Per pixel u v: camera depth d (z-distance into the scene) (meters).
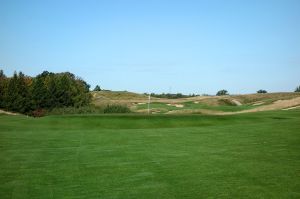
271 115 48.22
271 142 23.44
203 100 123.44
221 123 43.72
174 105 109.44
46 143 25.83
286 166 16.72
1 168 18.27
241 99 129.50
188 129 32.84
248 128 31.31
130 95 160.12
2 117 51.44
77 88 103.25
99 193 13.92
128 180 15.53
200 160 18.78
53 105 97.56
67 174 16.89
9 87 94.00
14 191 14.45
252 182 14.30
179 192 13.55
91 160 19.77
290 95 130.38
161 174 16.27
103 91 168.62
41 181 15.83
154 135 29.19
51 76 105.12
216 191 13.38
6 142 26.33
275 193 12.83
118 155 20.94
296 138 24.50
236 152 20.61
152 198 13.07
